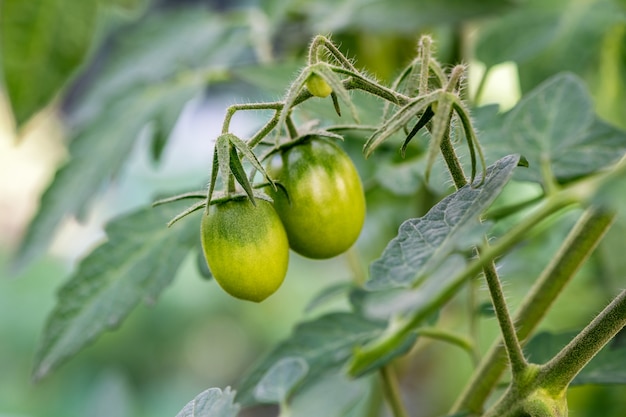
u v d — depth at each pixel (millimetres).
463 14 566
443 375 744
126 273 495
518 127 484
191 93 573
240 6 802
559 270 449
